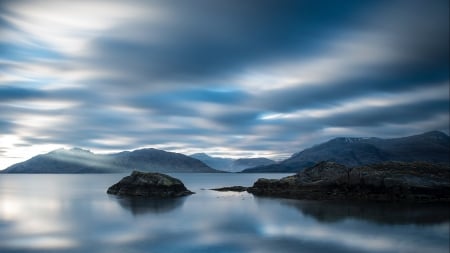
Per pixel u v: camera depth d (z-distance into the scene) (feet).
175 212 252.83
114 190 411.34
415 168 325.83
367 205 264.31
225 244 161.89
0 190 521.65
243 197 344.28
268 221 211.61
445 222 202.28
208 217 229.66
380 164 337.93
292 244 160.66
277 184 371.35
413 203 270.26
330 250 151.33
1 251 153.79
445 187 286.05
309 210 247.91
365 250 151.02
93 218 231.91
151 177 392.68
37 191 492.13
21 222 219.20
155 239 171.83
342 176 321.73
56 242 167.84
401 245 157.58
